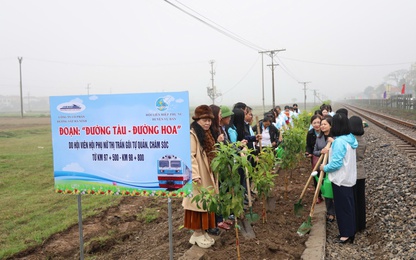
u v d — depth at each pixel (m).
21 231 6.48
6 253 5.48
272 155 5.49
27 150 18.72
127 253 5.27
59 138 3.90
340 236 4.94
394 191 6.57
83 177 3.89
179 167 3.61
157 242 5.45
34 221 7.07
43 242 5.91
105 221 6.91
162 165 3.65
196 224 4.45
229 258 4.20
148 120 3.63
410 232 4.77
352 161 4.78
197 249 4.44
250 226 4.85
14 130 32.88
